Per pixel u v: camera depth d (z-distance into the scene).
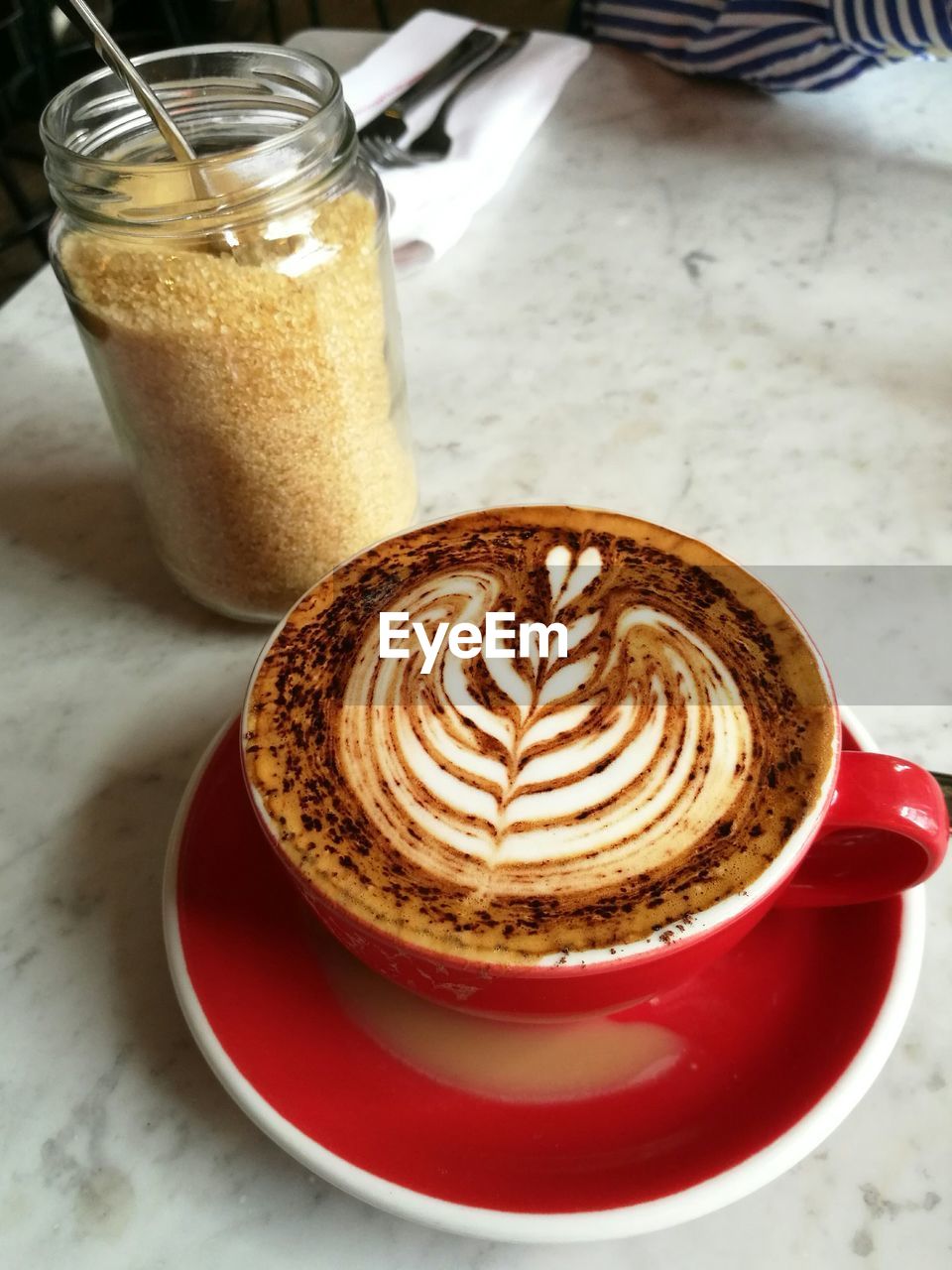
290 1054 0.17
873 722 0.24
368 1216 0.18
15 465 0.33
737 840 0.16
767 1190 0.17
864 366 0.34
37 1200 0.18
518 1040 0.18
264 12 0.97
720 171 0.42
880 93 0.45
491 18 1.03
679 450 0.31
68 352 0.37
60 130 0.23
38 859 0.23
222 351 0.22
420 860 0.17
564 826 0.17
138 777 0.24
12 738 0.25
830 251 0.38
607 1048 0.17
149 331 0.22
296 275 0.23
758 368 0.34
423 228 0.38
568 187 0.42
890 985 0.18
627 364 0.34
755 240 0.39
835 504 0.30
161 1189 0.18
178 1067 0.19
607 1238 0.15
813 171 0.42
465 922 0.16
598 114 0.46
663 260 0.38
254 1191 0.18
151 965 0.21
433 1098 0.17
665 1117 0.16
